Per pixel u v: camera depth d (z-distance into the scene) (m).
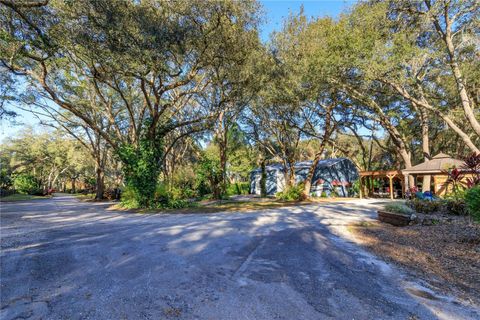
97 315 2.82
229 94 15.81
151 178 14.88
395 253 5.24
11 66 11.98
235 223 8.88
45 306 3.01
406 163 20.34
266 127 22.48
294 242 6.20
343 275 4.15
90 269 4.21
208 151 28.73
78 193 45.31
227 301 3.20
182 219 10.02
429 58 13.77
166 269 4.24
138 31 9.83
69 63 14.93
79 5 9.16
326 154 38.59
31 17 9.92
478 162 8.34
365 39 11.88
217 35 11.74
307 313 2.96
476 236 5.73
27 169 44.12
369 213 11.33
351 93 16.67
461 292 3.54
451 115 15.59
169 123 16.39
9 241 6.04
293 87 15.33
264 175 26.44
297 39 14.79
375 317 2.90
